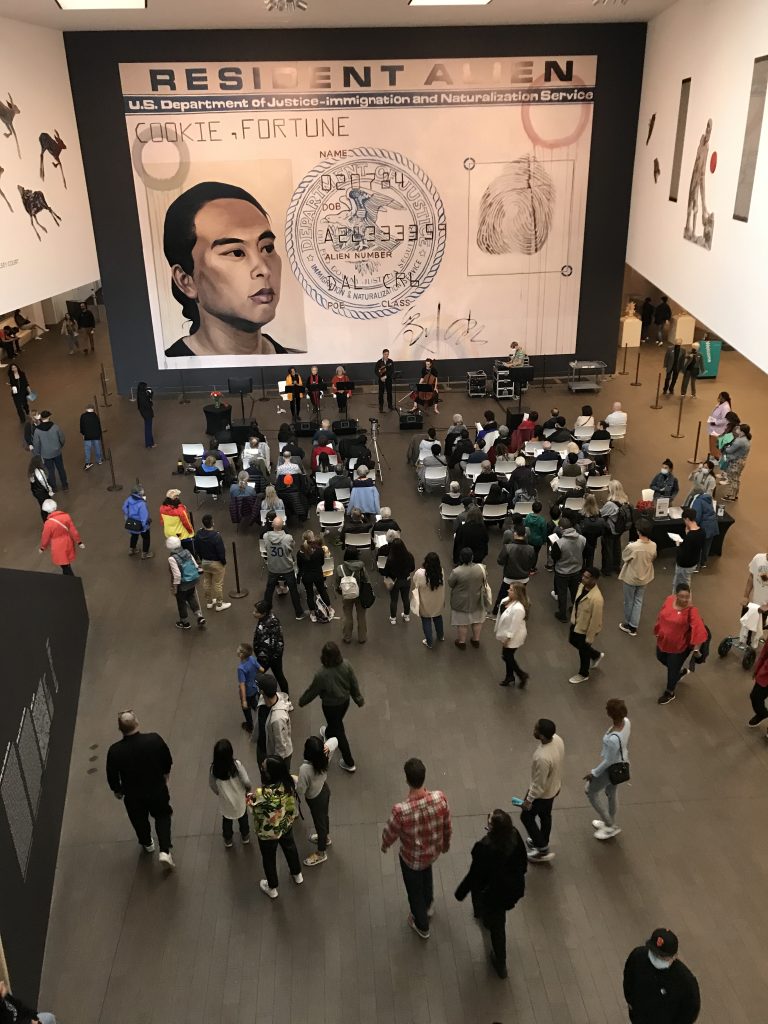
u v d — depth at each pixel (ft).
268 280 65.98
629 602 34.01
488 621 35.83
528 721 29.58
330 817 25.63
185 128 61.52
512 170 63.87
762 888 23.08
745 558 40.45
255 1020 19.94
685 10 48.01
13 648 24.09
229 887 23.48
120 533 44.80
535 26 59.88
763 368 35.04
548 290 67.56
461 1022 19.75
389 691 31.32
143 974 21.08
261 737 25.75
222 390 68.90
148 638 35.32
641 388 67.15
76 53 58.95
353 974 20.94
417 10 53.83
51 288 54.24
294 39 59.57
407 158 63.16
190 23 56.44
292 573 35.58
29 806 22.33
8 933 18.75
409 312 67.67
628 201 65.05
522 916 22.33
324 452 46.24
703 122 43.93
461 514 37.91
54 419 63.00
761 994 20.24
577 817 25.45
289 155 62.54
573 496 41.27
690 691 30.94
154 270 65.36
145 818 23.81
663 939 15.84
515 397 64.90
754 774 27.04
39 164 53.16
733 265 38.70
